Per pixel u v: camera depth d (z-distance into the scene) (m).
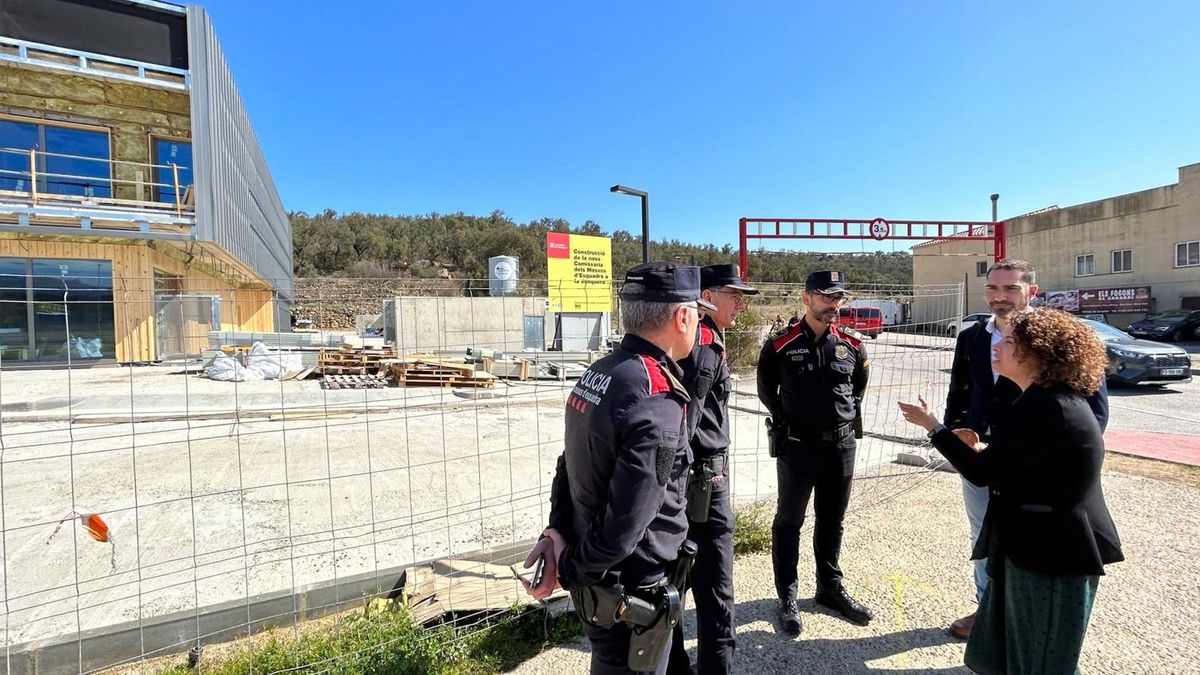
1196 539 3.85
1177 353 10.64
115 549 3.97
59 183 15.03
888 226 14.86
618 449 1.62
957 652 2.76
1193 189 24.72
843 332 3.13
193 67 14.27
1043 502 2.02
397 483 5.55
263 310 27.52
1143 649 2.70
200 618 2.88
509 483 5.61
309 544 4.01
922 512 4.48
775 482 5.64
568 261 15.71
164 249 15.97
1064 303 27.86
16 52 12.66
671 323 1.75
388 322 17.47
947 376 9.20
